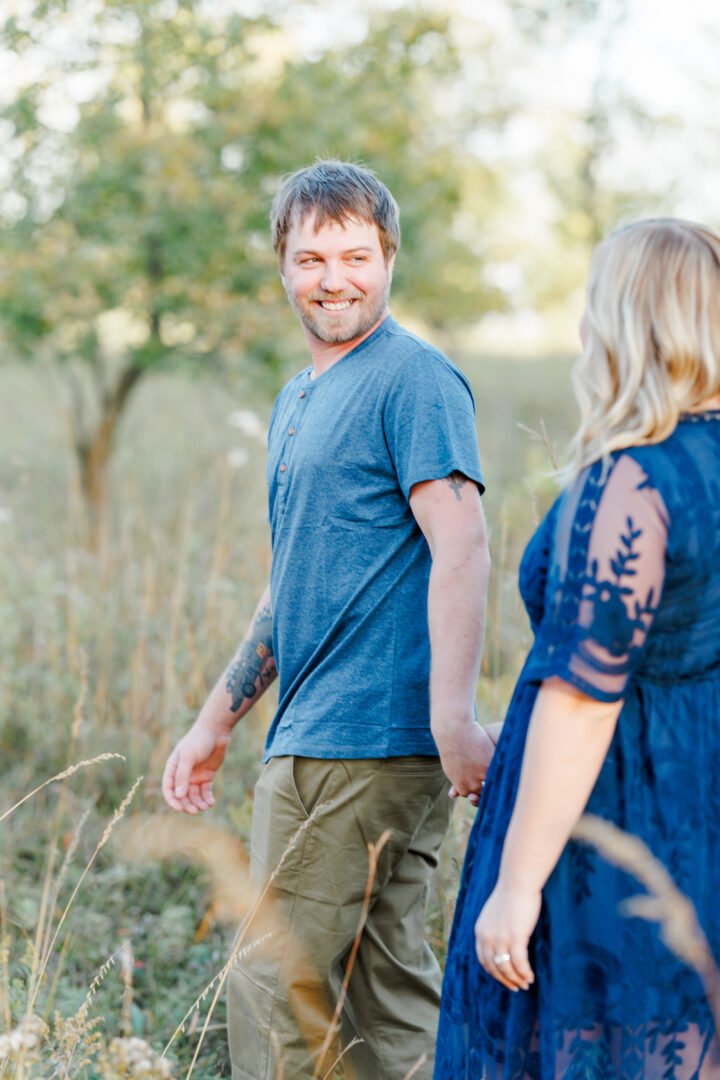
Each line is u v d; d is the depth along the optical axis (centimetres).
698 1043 152
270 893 208
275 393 682
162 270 673
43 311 662
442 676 188
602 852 150
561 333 2312
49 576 482
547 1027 154
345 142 659
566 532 146
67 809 358
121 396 715
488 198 1509
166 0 634
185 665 402
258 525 531
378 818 204
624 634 140
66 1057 191
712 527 144
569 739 142
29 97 629
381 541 204
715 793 153
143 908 309
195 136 656
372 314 211
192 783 246
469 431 200
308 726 205
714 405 151
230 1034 214
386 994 221
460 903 174
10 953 269
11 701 420
